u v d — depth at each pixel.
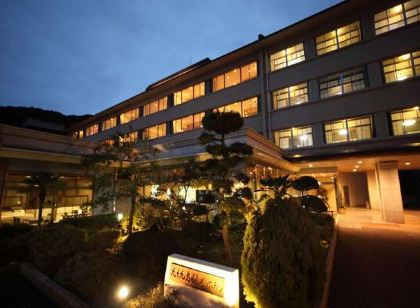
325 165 17.89
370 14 15.88
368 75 15.61
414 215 18.36
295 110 18.17
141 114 29.34
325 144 16.80
